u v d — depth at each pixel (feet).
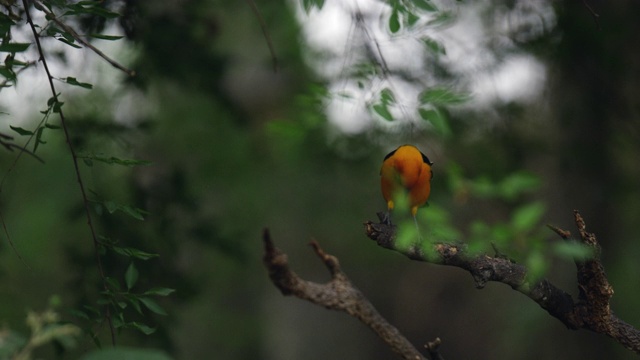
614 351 66.44
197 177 60.29
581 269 16.70
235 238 41.78
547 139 52.34
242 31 69.41
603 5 48.32
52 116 36.88
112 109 40.65
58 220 60.70
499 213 45.60
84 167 49.90
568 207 56.03
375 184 87.30
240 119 45.80
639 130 49.39
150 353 12.61
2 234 41.11
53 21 18.49
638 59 49.32
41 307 49.47
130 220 37.35
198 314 94.17
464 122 46.29
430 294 122.52
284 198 86.74
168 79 40.70
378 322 13.43
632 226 73.82
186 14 38.60
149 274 35.83
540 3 43.11
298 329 114.62
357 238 106.73
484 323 117.80
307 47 51.70
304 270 110.83
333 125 44.65
